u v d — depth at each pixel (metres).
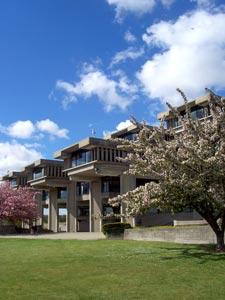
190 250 17.17
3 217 50.06
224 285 11.05
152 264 14.10
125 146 17.48
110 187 47.50
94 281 11.81
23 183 67.31
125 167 44.06
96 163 43.34
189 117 16.53
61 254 17.52
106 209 47.56
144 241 23.06
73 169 47.09
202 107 33.19
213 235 21.00
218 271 12.70
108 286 11.18
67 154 49.41
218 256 15.14
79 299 9.89
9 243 24.94
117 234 28.05
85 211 54.00
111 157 43.97
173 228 23.56
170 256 15.62
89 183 50.94
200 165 15.51
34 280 12.16
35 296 10.23
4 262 16.00
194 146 15.91
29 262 15.64
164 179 16.03
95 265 14.32
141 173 16.66
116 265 14.16
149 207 16.34
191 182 15.41
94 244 21.47
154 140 17.03
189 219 35.81
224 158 15.23
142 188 16.61
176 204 16.36
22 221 53.03
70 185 55.69
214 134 16.03
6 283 11.83
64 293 10.52
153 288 10.85
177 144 15.97
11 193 51.59
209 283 11.29
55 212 59.84
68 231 54.00
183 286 11.02
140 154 19.38
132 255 16.23
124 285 11.24
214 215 17.11
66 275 12.78
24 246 22.30
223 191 15.55
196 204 16.55
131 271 13.07
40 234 42.91
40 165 57.28
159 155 16.22
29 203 51.97
